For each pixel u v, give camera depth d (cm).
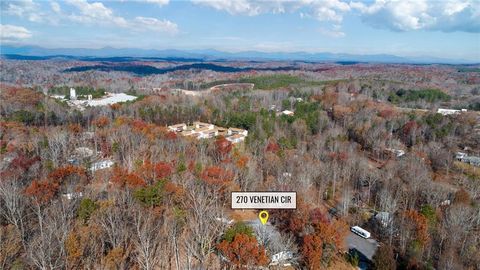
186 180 5359
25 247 3738
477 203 5759
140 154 7175
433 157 8025
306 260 4112
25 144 7312
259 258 3675
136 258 3753
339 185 6981
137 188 4822
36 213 4294
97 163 6844
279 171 6531
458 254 4478
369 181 6688
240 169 6269
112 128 8588
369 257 4653
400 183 6353
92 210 4262
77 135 8350
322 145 8612
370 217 5759
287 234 4503
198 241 3903
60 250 3559
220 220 4397
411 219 4822
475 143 9106
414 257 4353
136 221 4169
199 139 8788
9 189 4544
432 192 5972
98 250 3838
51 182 5062
